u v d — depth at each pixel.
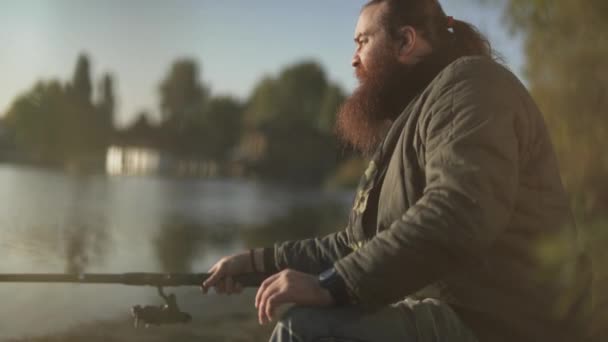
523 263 1.60
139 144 63.91
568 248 1.54
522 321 1.59
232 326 3.40
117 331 3.21
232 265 2.04
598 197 2.45
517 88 1.64
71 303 3.79
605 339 1.58
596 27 2.37
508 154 1.53
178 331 3.28
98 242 7.21
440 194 1.50
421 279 1.50
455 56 1.90
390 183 1.72
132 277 1.89
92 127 34.09
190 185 32.25
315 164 61.22
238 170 63.72
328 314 1.54
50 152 33.84
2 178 24.72
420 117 1.66
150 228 9.13
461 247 1.47
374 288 1.50
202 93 74.19
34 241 6.98
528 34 2.46
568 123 2.62
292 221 12.02
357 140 2.01
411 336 1.58
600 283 1.60
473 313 1.62
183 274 1.96
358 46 1.99
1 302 3.80
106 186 23.83
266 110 70.56
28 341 3.00
